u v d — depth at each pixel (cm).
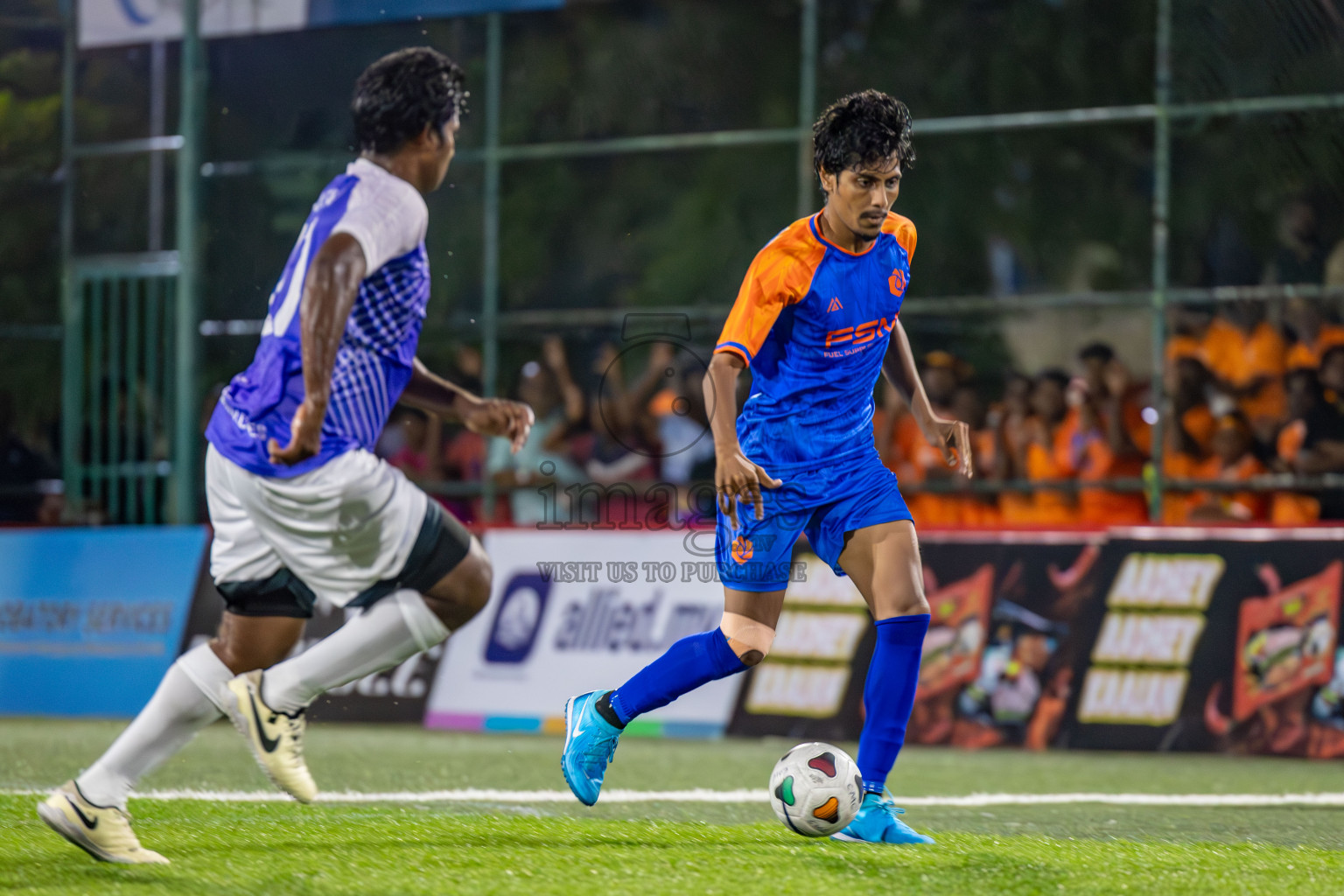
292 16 3284
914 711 2548
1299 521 3061
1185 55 3303
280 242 3678
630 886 1059
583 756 1335
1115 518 3191
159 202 3512
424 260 1144
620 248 4212
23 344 3594
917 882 1085
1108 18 3816
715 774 2058
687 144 3266
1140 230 3703
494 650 2745
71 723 2761
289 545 1115
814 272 1280
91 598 2941
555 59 4253
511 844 1257
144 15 3375
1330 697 2338
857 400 1335
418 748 2366
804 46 3225
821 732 2548
